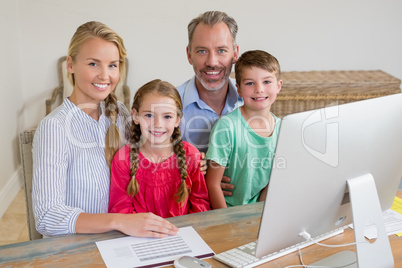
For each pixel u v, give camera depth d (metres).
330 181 1.00
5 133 2.92
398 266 1.09
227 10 3.52
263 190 1.77
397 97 1.06
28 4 3.25
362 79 3.43
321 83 3.29
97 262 1.07
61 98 3.42
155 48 3.52
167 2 3.43
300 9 3.60
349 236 1.22
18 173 3.18
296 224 1.00
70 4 3.32
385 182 1.14
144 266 1.06
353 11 3.67
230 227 1.25
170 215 1.56
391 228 1.25
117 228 1.20
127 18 3.42
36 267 1.05
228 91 1.88
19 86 3.29
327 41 3.71
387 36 3.78
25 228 2.65
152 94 1.51
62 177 1.35
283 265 1.07
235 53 1.84
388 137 1.07
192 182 1.62
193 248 1.14
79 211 1.26
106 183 1.48
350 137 1.00
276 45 3.66
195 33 1.72
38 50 3.35
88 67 1.37
